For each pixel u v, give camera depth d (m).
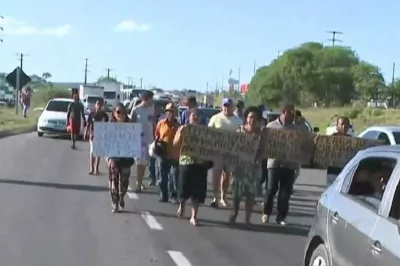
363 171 6.79
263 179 14.51
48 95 94.62
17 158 21.97
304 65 103.81
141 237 10.66
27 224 11.27
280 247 10.38
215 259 9.42
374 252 5.70
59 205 13.23
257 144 11.80
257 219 12.71
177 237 10.79
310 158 12.11
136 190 15.47
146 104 15.59
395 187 5.91
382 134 16.39
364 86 97.31
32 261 8.87
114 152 12.58
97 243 10.11
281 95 104.06
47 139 31.66
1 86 105.75
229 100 13.69
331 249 6.66
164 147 13.84
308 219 13.02
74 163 21.20
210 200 14.78
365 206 6.30
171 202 14.05
